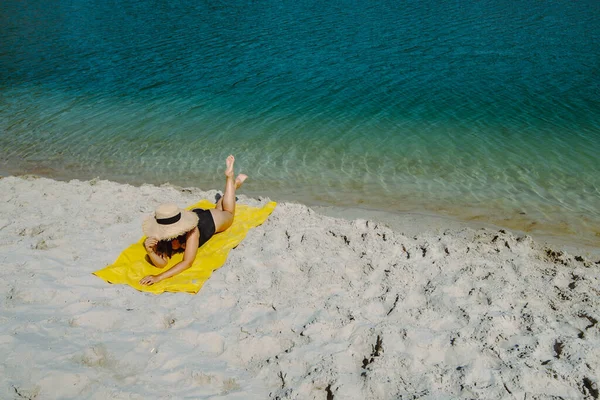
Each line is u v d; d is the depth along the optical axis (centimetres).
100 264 560
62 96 1491
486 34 2005
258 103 1395
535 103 1330
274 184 945
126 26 2367
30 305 483
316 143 1134
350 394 372
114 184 812
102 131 1230
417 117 1268
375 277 533
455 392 372
